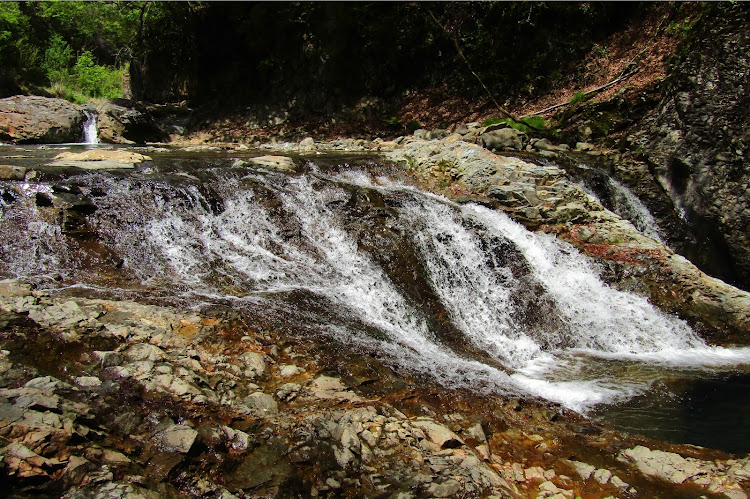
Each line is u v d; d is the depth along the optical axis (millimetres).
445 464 3119
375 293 5594
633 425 4102
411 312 5520
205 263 5344
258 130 15406
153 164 7246
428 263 6238
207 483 2633
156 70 17656
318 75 15711
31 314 3693
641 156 10172
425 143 9375
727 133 8758
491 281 6363
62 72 20109
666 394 4711
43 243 4938
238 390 3543
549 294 6340
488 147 11289
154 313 4211
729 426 4152
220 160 7980
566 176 8633
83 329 3699
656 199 9664
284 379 3785
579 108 12000
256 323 4426
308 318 4777
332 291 5414
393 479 2943
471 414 3852
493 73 14555
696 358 5703
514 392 4320
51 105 12344
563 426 3928
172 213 5805
